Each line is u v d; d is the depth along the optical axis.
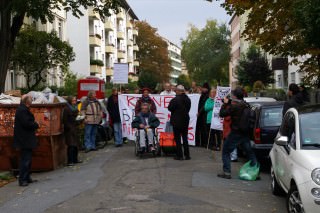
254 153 10.86
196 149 15.75
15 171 11.72
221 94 15.37
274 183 8.73
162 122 16.91
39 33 23.44
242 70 42.81
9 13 18.08
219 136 15.47
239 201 8.35
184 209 7.74
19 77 27.95
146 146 13.74
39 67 24.14
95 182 10.15
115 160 13.45
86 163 13.19
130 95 17.34
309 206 6.38
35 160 11.94
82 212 7.68
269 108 11.76
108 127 17.83
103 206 8.01
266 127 11.36
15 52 22.75
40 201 8.55
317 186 6.34
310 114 7.95
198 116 16.41
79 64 48.88
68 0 18.47
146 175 10.77
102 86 25.62
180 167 11.91
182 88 13.09
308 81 16.20
